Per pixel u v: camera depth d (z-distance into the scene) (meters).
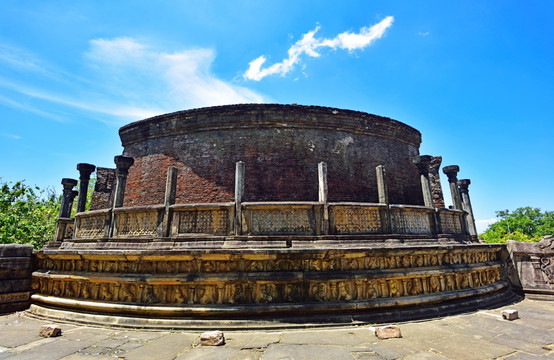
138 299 7.23
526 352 5.01
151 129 14.64
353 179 13.61
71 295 8.18
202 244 7.53
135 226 8.40
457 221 10.52
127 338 5.96
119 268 7.60
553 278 10.02
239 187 7.85
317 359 4.69
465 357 4.79
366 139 14.54
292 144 13.24
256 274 7.04
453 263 8.88
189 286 7.09
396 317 7.01
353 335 5.93
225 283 6.99
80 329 6.72
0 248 8.80
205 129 13.65
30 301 9.09
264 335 5.97
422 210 9.15
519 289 10.59
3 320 7.87
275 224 7.73
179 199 13.09
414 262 8.12
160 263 7.32
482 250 9.90
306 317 6.66
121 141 15.91
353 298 7.22
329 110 13.68
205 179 13.05
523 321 7.02
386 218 8.35
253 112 13.37
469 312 7.92
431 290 8.07
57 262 8.81
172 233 7.87
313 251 6.99
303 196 12.67
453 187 11.41
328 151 13.50
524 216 64.44
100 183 16.27
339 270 7.39
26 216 16.98
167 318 6.82
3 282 8.72
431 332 6.12
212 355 4.93
